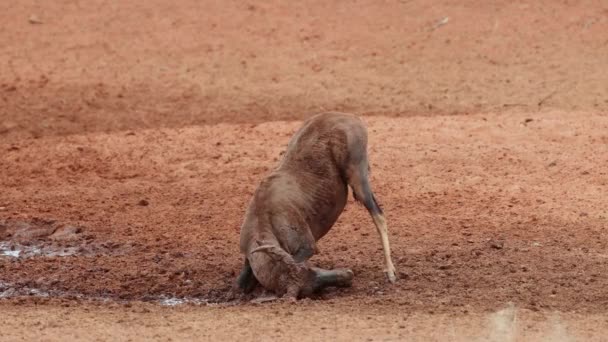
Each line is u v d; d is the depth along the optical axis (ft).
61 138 234.17
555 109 244.22
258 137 225.76
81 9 323.57
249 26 308.60
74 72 280.51
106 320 126.21
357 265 147.43
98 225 176.65
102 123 250.37
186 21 313.32
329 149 136.67
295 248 134.00
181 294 142.00
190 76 277.23
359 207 179.42
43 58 291.38
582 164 199.82
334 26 306.14
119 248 165.68
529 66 273.75
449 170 199.31
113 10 322.14
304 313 125.49
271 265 132.05
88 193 195.42
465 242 158.51
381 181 194.39
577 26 295.69
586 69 269.23
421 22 305.32
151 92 267.59
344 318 123.03
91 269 153.58
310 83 270.05
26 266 156.25
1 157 221.05
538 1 312.91
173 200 189.16
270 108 256.52
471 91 260.62
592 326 119.24
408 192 188.03
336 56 286.87
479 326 119.14
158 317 127.13
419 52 286.46
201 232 170.91
